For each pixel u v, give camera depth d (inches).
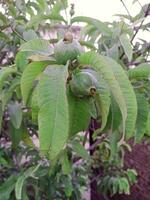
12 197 27.0
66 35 11.3
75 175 37.2
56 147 9.5
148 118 13.6
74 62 11.0
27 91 11.9
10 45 28.0
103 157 39.3
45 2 28.1
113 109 12.1
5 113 25.6
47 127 9.6
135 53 25.9
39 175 26.5
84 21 18.3
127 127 10.6
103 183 42.4
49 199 31.2
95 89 10.9
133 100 10.3
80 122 12.1
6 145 32.5
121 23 21.5
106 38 20.7
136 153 44.9
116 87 9.8
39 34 25.3
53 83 9.9
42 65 11.1
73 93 11.4
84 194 48.5
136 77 14.3
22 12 29.2
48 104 9.7
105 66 9.9
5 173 31.4
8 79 16.7
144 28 26.0
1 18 25.3
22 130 23.1
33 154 29.4
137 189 45.4
